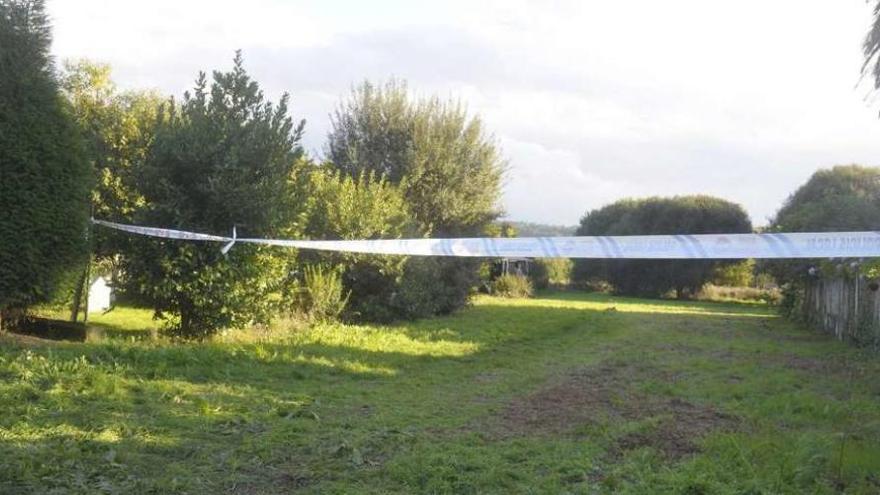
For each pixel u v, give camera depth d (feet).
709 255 22.62
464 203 85.10
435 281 70.13
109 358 31.17
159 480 17.80
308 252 56.75
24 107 33.86
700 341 59.57
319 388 30.60
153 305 41.27
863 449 22.39
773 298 126.41
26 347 32.53
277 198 41.47
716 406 30.40
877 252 21.08
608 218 180.24
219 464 19.34
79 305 47.57
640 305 120.57
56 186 34.71
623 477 19.31
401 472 18.94
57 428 21.13
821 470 20.61
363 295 61.16
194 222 39.68
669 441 23.49
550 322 70.74
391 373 35.94
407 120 84.94
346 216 58.08
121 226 36.40
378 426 24.16
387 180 80.48
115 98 49.88
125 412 23.73
